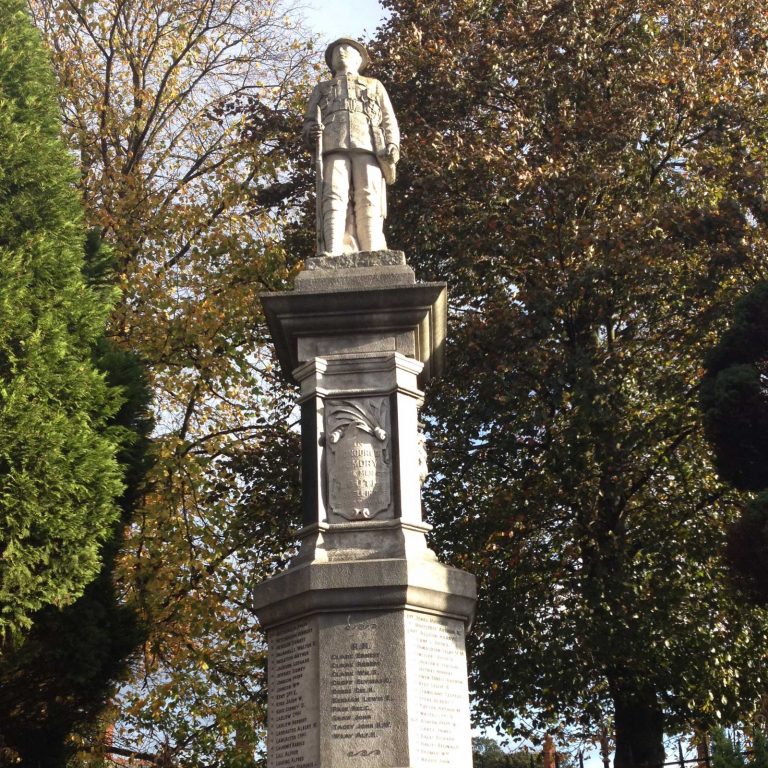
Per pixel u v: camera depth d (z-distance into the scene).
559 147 17.62
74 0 21.33
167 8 21.50
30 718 12.37
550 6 18.56
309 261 10.27
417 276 18.45
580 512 16.52
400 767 8.37
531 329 16.58
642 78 18.02
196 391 18.27
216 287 18.98
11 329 11.77
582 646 15.23
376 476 9.51
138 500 15.08
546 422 16.78
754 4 18.94
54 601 10.94
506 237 17.14
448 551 16.98
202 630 16.84
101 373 13.23
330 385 9.83
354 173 10.96
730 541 13.80
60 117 14.10
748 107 18.03
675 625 15.41
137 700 16.69
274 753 8.89
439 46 18.98
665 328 17.23
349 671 8.68
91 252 14.90
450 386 17.81
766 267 16.06
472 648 16.38
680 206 16.70
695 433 17.17
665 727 18.09
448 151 17.62
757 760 13.40
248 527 18.22
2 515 10.84
